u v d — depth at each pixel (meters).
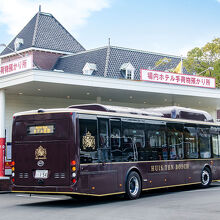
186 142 18.97
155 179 16.88
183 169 18.58
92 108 15.29
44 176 13.88
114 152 14.95
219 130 21.33
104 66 37.38
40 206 14.16
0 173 23.23
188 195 16.61
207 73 41.91
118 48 39.53
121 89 25.70
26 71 22.41
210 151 20.53
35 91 25.89
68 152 13.54
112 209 12.77
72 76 23.53
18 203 15.41
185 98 31.02
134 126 16.11
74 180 13.38
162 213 11.66
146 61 40.84
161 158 17.33
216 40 42.56
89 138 13.97
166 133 17.84
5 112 26.61
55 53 50.25
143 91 26.72
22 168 14.35
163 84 27.67
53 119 13.91
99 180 14.15
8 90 25.36
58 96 28.44
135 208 12.87
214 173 20.64
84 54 41.28
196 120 20.20
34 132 14.23
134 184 15.84
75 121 13.62
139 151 16.20
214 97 30.66
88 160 13.81
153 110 18.81
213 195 16.27
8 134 26.52
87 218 10.99
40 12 53.56
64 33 52.94
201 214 11.33
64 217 11.28
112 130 15.01
